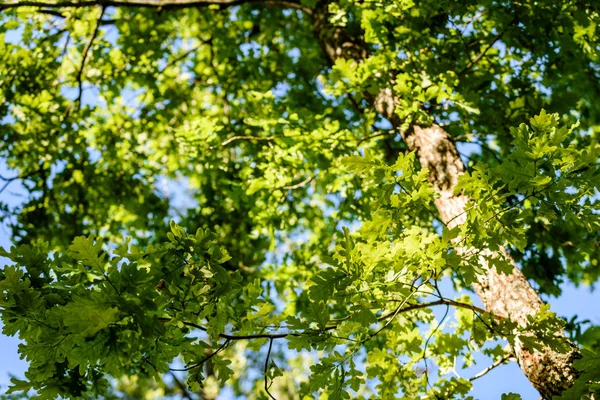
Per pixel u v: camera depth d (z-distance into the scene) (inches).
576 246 185.0
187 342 95.3
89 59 277.0
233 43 293.4
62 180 282.8
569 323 148.4
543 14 157.1
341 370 99.0
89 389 99.1
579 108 216.4
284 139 199.6
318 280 92.6
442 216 146.9
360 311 94.7
